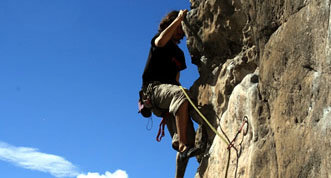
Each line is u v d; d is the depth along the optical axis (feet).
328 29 11.41
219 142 16.94
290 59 12.93
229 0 17.08
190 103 17.44
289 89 12.82
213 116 18.20
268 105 14.33
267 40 14.34
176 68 18.45
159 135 18.52
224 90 17.39
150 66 18.25
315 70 11.87
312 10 12.15
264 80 14.26
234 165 15.33
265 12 14.33
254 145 14.43
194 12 18.79
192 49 19.57
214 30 17.78
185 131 17.07
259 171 13.73
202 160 18.10
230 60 17.72
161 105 17.89
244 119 15.46
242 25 16.89
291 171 12.15
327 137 10.96
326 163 10.81
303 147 11.80
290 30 13.03
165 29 17.61
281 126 13.03
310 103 11.93
